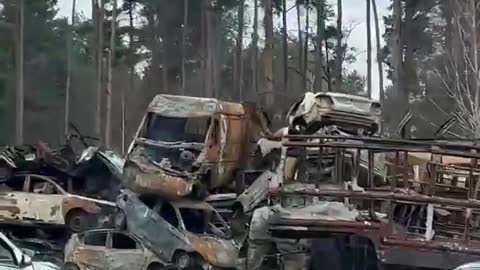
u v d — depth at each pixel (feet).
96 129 138.72
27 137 171.53
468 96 81.76
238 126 62.13
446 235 40.24
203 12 167.02
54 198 61.11
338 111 47.39
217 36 172.45
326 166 44.73
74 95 181.06
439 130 66.33
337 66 147.95
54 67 181.57
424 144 39.29
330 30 166.09
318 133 49.01
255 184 49.85
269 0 100.27
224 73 196.85
